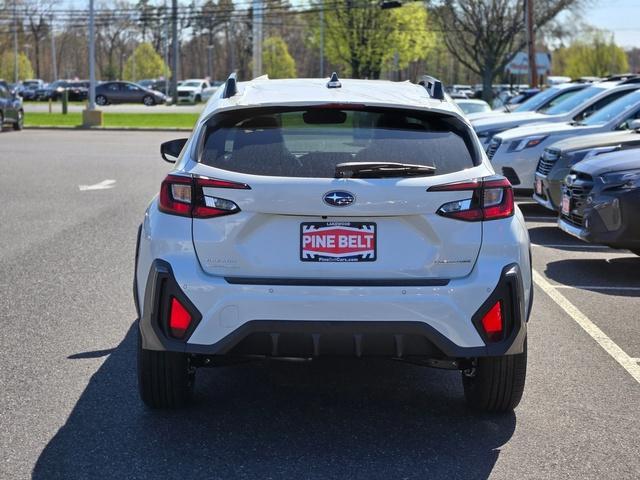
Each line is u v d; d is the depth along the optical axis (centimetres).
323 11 6519
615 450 422
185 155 432
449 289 403
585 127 1273
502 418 463
